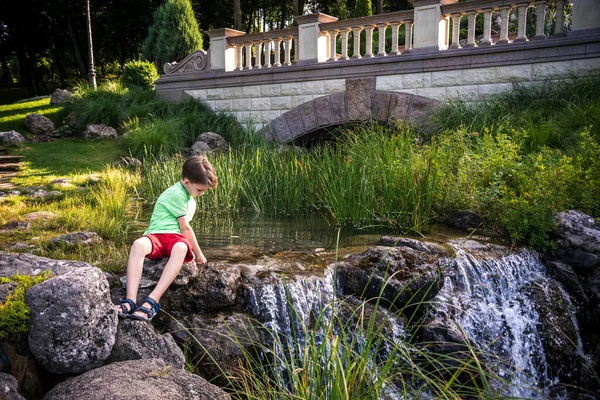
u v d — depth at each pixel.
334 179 7.61
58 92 15.82
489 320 4.56
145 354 3.13
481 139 7.92
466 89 10.40
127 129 13.02
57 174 10.12
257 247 5.46
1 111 14.82
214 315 3.85
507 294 4.96
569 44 9.34
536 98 9.37
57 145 12.41
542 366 4.65
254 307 3.97
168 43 18.00
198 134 13.05
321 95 12.29
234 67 14.21
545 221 5.60
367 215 6.81
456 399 2.81
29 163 10.85
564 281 5.32
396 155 7.38
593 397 4.45
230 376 3.42
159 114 13.99
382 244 5.38
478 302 4.64
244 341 3.74
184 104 14.37
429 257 4.77
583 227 5.60
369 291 4.42
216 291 3.90
